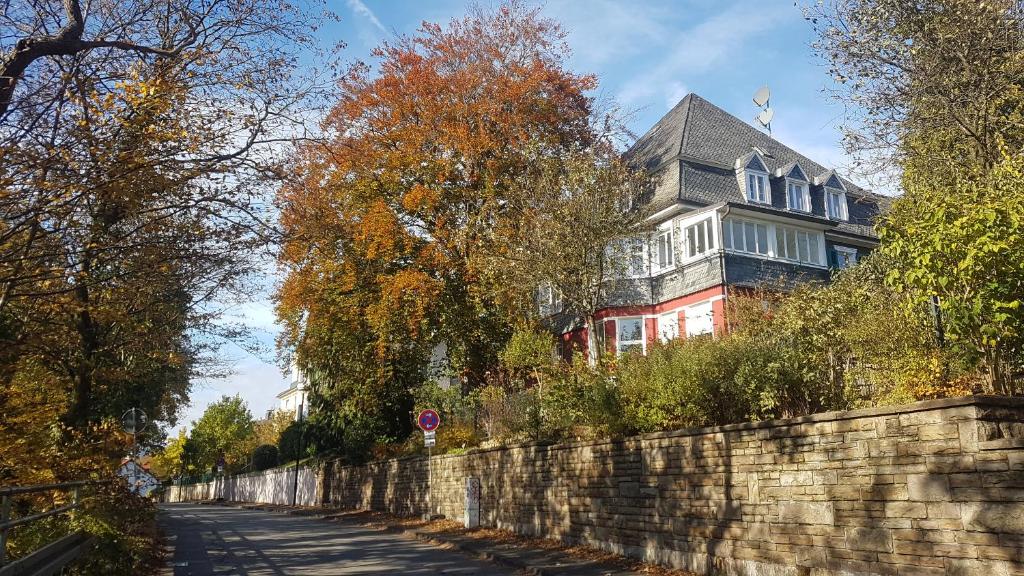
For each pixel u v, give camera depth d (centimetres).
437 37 2909
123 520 1223
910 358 989
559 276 1895
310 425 4159
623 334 2797
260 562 1439
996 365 816
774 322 1402
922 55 1453
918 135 1512
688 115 3362
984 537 709
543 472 1591
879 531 818
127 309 1297
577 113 2853
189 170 981
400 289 2611
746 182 3033
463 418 2522
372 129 2802
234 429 7262
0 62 959
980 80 1416
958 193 912
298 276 2711
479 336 2886
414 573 1271
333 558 1502
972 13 1375
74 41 955
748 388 1098
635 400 1329
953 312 793
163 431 2950
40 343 1081
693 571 1098
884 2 1485
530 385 2530
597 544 1369
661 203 2847
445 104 2794
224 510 4131
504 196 2572
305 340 3036
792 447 943
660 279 2797
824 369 1141
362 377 2995
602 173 1948
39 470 1163
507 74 2823
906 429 798
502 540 1634
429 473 2345
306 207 1191
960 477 736
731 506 1039
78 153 898
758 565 980
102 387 1586
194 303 1377
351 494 3225
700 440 1110
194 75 1012
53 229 939
